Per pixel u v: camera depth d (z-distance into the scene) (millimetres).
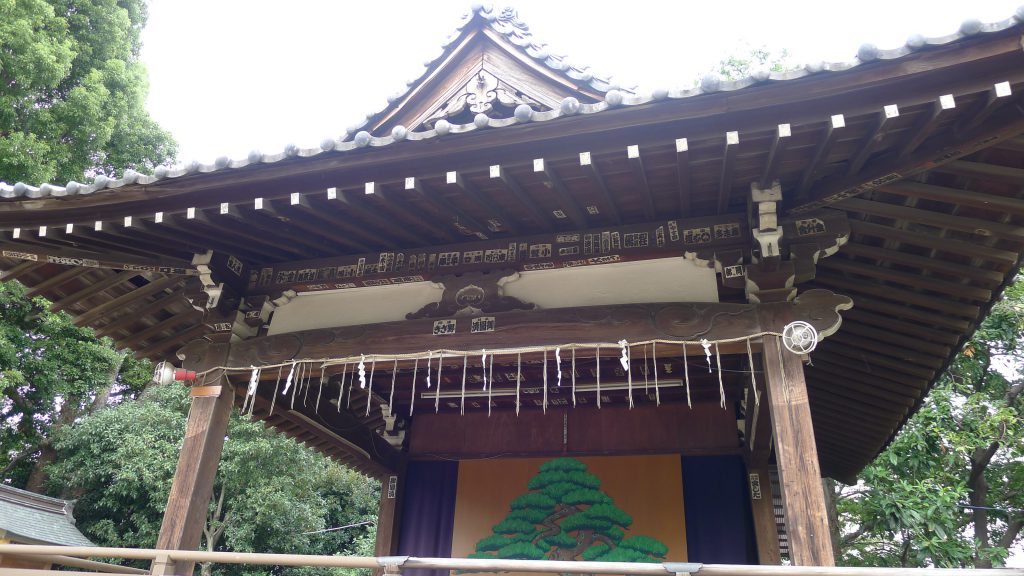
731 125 3510
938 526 10352
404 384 7605
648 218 4734
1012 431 10617
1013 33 2930
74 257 5125
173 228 4820
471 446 8094
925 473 11289
